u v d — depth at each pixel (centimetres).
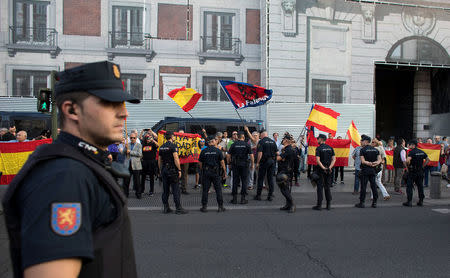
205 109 1705
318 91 1866
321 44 1866
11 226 99
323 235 582
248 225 648
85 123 109
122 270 111
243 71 1852
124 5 1727
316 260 462
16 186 94
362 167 845
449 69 2066
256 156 994
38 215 88
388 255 484
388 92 2531
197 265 439
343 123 1817
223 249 503
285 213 761
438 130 2147
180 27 1789
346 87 1897
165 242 534
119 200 111
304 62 1834
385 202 920
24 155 798
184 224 652
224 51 1838
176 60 1784
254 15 1862
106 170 112
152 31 1759
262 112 1762
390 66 2084
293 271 423
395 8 1931
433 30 1981
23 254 87
